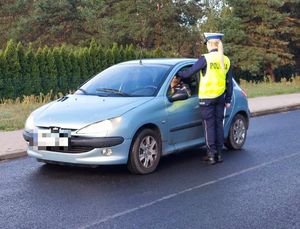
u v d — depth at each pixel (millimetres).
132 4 34938
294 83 29812
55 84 21422
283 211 5980
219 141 8617
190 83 8859
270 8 30016
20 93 19922
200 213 5895
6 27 38812
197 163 8602
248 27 30547
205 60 8344
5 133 11242
